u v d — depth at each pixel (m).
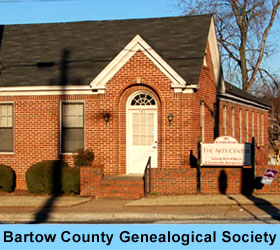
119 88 20.45
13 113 21.84
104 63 22.19
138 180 18.22
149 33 23.02
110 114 20.59
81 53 23.03
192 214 14.84
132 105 20.67
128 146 20.69
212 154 18.33
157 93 20.05
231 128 28.55
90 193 18.58
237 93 29.39
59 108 21.42
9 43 24.62
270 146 48.56
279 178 18.33
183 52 21.02
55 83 21.31
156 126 20.45
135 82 20.16
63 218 15.03
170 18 23.61
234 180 18.38
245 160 18.20
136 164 20.61
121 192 18.27
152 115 20.50
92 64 22.27
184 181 18.41
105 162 20.67
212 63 23.58
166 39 22.19
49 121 21.53
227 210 15.53
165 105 19.88
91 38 23.94
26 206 16.77
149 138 20.53
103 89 20.59
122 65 20.34
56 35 24.67
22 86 21.45
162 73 19.89
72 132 21.42
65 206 16.64
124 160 20.61
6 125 22.00
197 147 20.45
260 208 15.87
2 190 20.77
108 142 20.67
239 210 15.52
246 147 18.23
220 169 18.42
